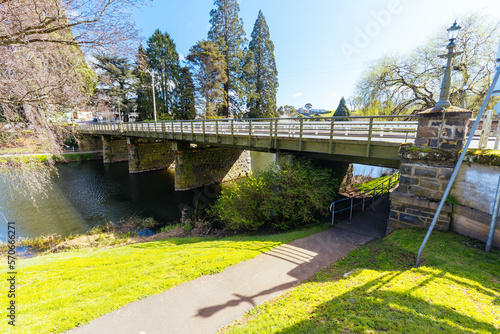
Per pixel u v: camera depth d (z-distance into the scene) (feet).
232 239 23.07
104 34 15.80
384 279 10.96
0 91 16.11
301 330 8.00
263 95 123.03
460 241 14.47
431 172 17.11
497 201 12.50
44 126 18.93
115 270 15.42
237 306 10.86
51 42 15.81
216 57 97.40
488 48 42.27
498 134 14.46
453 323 7.11
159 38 119.75
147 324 9.88
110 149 93.56
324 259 15.64
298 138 29.63
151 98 116.88
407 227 18.49
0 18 13.75
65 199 49.65
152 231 33.58
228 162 68.59
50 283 13.55
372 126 23.45
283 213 26.37
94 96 21.93
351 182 44.32
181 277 13.71
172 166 87.56
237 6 108.78
